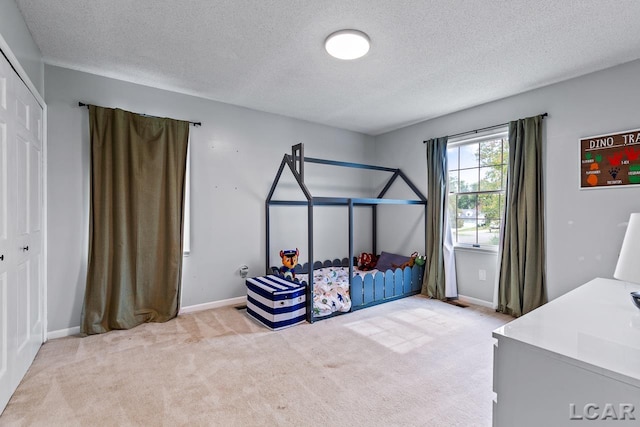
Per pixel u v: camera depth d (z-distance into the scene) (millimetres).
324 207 4641
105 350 2514
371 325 3074
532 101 3252
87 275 2826
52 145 2750
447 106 3766
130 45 2439
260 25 2158
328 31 2227
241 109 3820
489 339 2744
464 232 3971
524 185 3227
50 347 2559
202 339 2738
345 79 3029
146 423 1674
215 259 3648
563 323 1257
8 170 1856
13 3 1907
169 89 3297
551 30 2195
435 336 2807
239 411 1773
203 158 3557
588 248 2875
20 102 2080
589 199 2865
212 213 3625
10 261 1878
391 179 4758
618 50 2469
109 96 3016
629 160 2637
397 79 3006
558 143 3061
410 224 4566
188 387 2006
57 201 2770
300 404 1837
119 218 2941
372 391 1970
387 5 1930
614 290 1759
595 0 1873
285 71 2855
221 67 2795
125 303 2975
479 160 3814
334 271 4309
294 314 3064
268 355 2443
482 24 2127
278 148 4129
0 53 1750
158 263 3186
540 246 3146
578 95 2932
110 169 2928
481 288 3740
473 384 2051
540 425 1059
